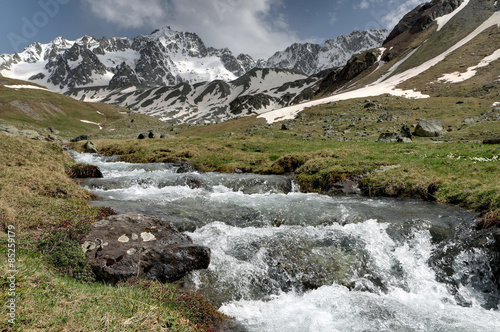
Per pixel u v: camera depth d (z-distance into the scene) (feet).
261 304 34.24
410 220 50.42
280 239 46.14
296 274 38.63
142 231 39.68
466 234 43.52
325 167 89.45
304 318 30.55
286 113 386.52
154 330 21.88
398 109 288.10
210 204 63.57
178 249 36.50
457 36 499.51
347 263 40.88
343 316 30.76
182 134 363.76
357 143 140.97
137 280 31.17
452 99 287.07
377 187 73.46
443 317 30.89
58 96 609.83
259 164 115.85
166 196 70.23
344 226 51.26
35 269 26.84
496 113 214.28
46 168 68.03
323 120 293.02
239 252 42.70
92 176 85.97
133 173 104.32
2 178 51.75
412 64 491.31
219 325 28.50
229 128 355.15
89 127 519.60
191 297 29.94
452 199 61.77
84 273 31.19
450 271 39.55
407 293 36.94
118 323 21.20
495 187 56.54
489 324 29.32
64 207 45.96
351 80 617.21
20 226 36.24
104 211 49.01
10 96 495.41
